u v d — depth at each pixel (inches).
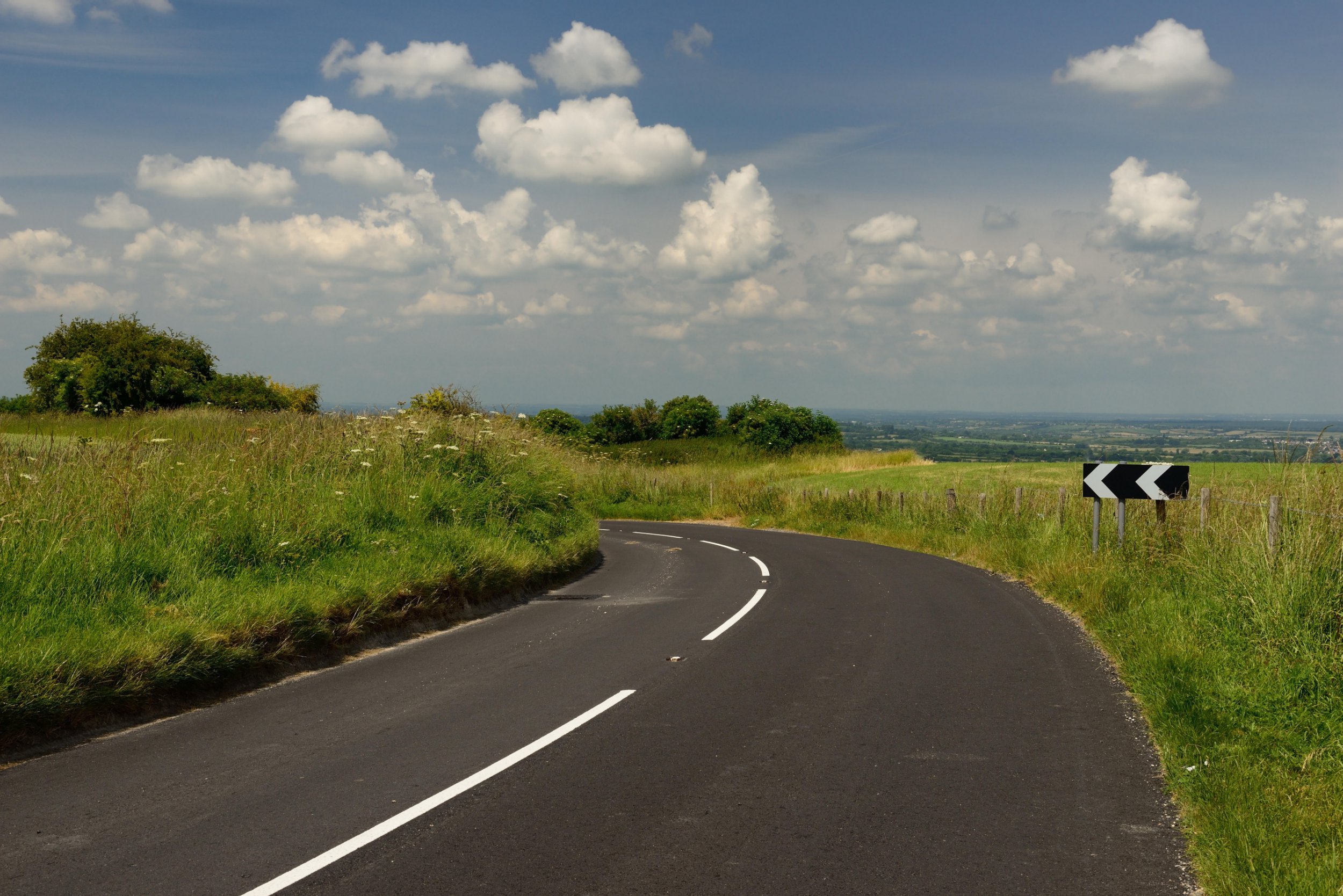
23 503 361.7
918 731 263.6
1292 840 177.5
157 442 466.9
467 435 690.8
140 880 167.8
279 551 418.3
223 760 238.4
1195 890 165.2
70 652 272.4
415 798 211.0
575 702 297.1
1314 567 333.1
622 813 201.8
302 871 172.4
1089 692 307.0
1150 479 526.0
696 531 1224.8
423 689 316.5
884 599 529.0
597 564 776.3
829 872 172.2
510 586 545.0
